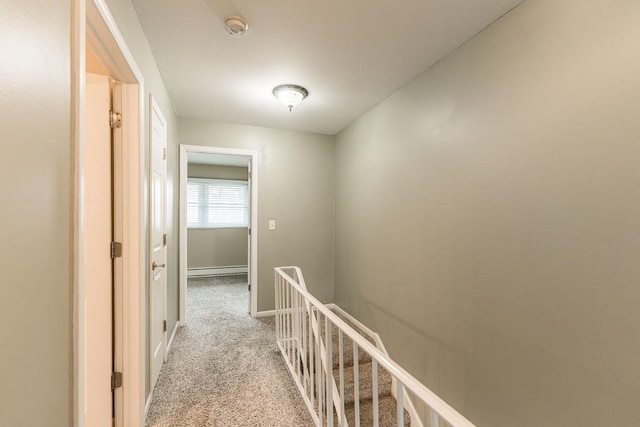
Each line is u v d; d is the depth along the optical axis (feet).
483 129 5.43
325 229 12.45
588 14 3.85
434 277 6.67
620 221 3.52
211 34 5.80
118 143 4.97
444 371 6.34
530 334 4.55
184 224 10.52
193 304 13.03
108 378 4.83
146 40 5.84
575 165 3.98
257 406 6.10
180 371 7.38
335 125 11.40
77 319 2.54
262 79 7.68
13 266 1.78
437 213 6.60
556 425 4.18
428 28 5.51
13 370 1.78
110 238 4.88
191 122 10.67
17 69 1.80
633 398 3.40
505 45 5.02
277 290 8.66
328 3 4.93
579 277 3.92
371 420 6.82
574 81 4.00
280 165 11.81
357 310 10.51
